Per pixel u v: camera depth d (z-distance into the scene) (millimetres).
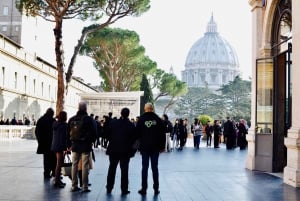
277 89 13242
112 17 25703
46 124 10984
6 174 11609
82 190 9078
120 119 9086
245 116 99812
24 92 49031
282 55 13352
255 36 14195
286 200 8422
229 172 13117
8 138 32312
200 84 164750
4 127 31797
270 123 13516
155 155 9102
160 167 14367
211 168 14219
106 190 9312
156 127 9055
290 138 10383
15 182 10172
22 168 13078
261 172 13164
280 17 12938
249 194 9086
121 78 48719
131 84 51219
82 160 9070
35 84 53812
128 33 44844
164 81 64250
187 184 10477
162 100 113312
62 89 23844
